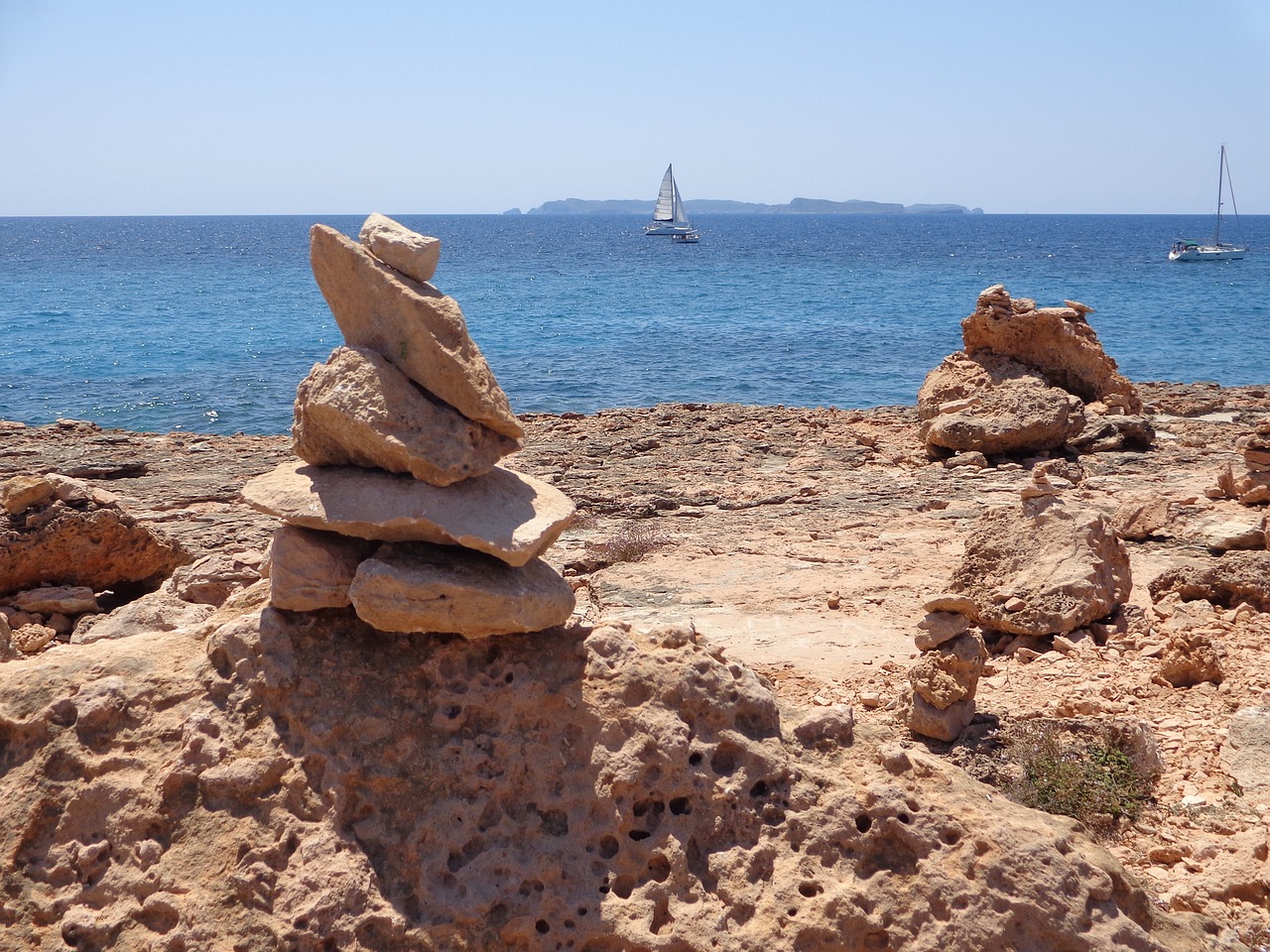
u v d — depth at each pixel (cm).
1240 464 1672
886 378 3916
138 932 468
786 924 479
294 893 466
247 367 3997
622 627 562
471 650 531
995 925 481
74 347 4538
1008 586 1004
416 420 525
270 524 1466
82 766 504
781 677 890
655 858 493
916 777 525
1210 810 670
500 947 471
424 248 544
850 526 1467
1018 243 18312
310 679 518
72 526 1120
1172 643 868
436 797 496
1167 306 6494
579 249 16300
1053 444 1894
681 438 2194
